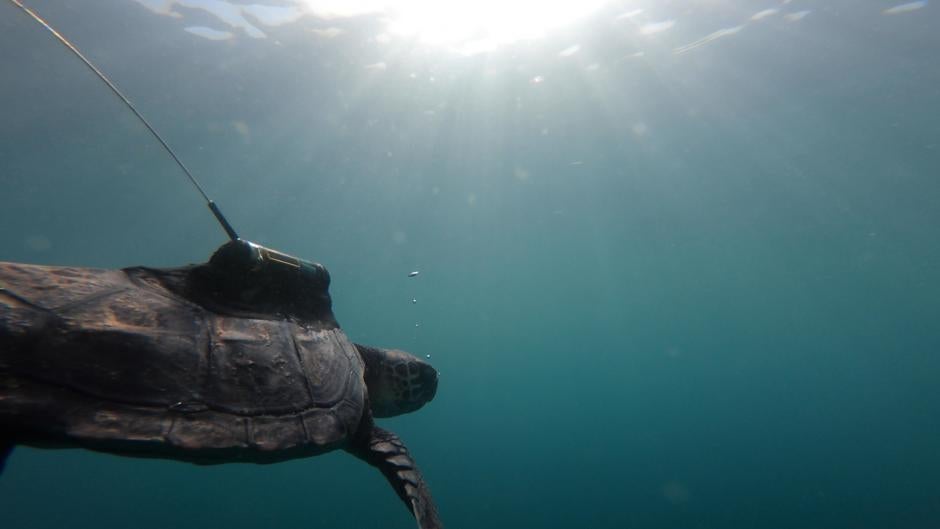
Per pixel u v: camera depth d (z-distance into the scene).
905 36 11.99
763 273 37.19
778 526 19.95
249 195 19.19
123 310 2.27
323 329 3.24
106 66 11.48
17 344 1.83
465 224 23.64
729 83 13.77
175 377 2.09
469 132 15.68
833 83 13.97
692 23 11.41
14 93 12.02
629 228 25.53
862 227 26.66
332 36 11.28
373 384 4.77
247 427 2.14
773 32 11.82
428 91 13.54
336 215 21.56
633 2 10.71
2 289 2.08
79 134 14.12
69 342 1.94
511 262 31.06
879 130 16.66
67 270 2.46
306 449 2.31
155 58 11.48
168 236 23.11
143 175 17.00
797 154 18.09
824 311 56.47
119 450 1.77
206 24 10.67
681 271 35.72
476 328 57.41
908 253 31.91
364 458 3.27
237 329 2.57
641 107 14.73
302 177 18.03
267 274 3.04
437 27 11.13
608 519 22.52
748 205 22.80
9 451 1.64
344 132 15.36
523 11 10.80
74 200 18.09
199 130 14.66
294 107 13.98
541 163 17.91
